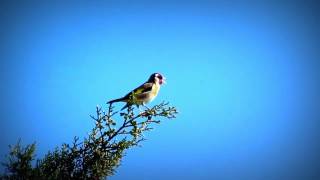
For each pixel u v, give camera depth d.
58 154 11.82
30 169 11.10
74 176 11.76
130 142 12.38
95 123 12.48
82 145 12.13
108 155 12.21
